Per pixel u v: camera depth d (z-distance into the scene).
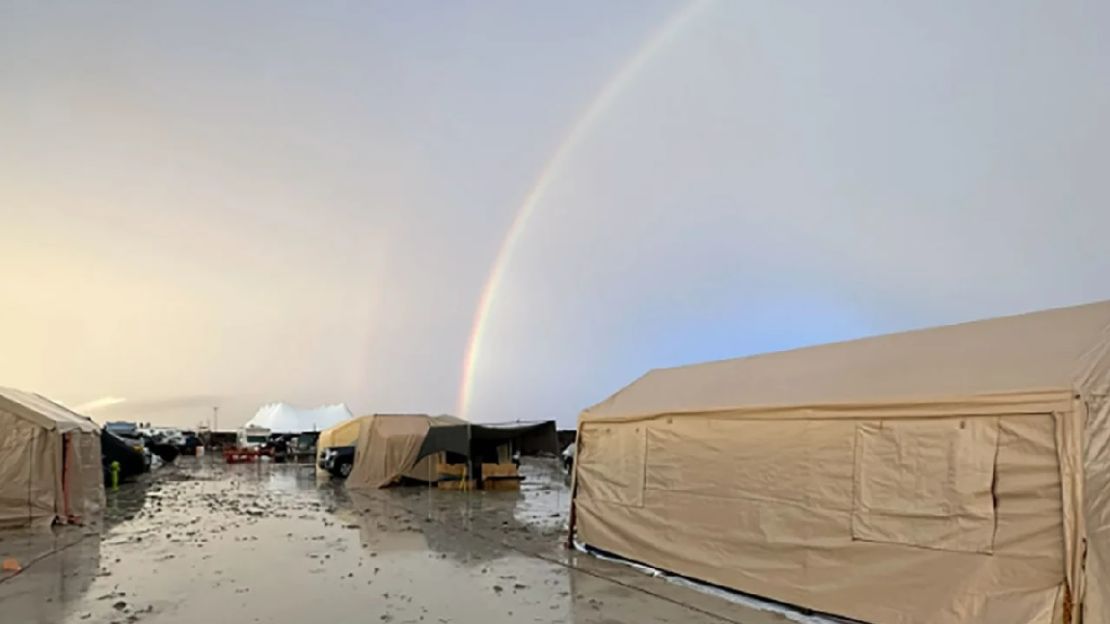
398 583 7.74
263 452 42.22
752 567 7.14
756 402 7.52
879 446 6.25
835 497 6.51
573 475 10.23
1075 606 4.79
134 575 8.14
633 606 6.74
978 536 5.43
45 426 12.63
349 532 11.76
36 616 6.34
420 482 22.39
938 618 5.54
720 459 7.76
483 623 6.14
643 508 8.74
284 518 13.67
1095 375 5.11
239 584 7.68
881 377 6.79
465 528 12.31
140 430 42.91
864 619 6.05
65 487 12.95
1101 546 4.79
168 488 20.81
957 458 5.67
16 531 11.71
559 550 9.91
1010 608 5.12
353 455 25.34
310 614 6.44
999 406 5.49
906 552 5.87
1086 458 4.94
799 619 6.31
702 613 6.49
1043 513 5.11
